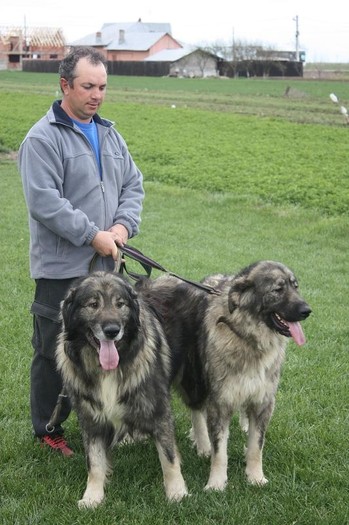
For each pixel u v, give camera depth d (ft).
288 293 16.56
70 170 17.22
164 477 16.48
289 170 79.82
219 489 16.74
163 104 165.58
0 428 19.83
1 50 375.04
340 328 29.40
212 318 17.48
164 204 62.90
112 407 15.79
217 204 62.85
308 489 16.62
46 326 18.02
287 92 199.00
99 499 16.11
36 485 16.58
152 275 37.76
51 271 17.56
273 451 18.69
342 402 21.81
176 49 371.97
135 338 15.61
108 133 18.15
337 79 282.77
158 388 16.24
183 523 15.19
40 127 16.99
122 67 331.77
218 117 134.62
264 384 17.11
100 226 17.72
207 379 17.44
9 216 54.75
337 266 42.19
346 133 113.50
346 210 59.72
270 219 57.06
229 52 358.43
